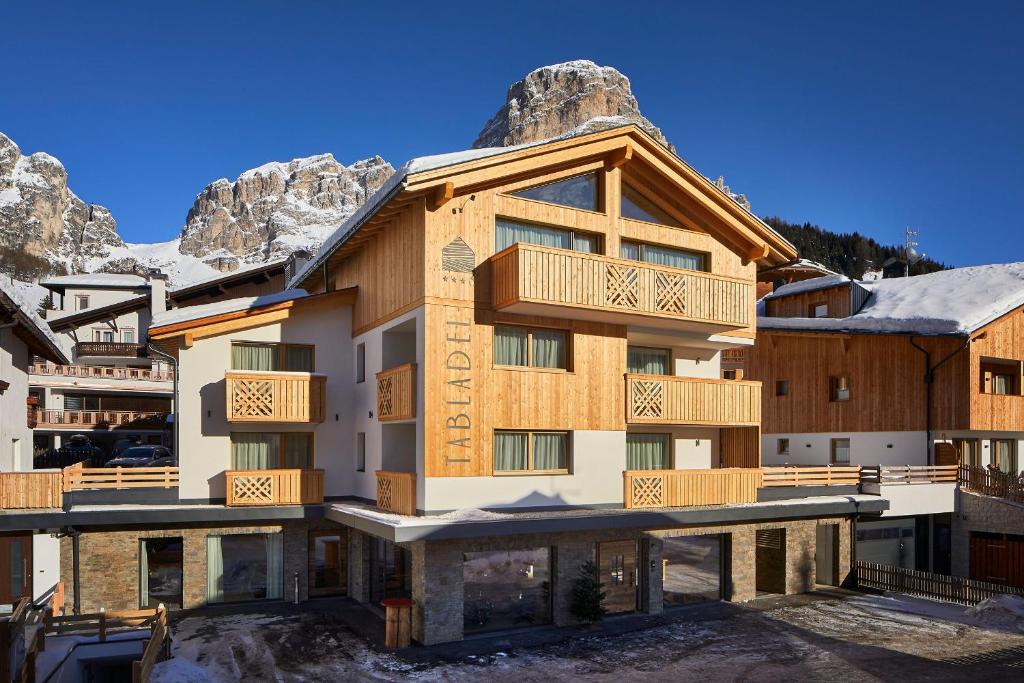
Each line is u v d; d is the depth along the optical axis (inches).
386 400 714.8
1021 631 671.8
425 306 652.7
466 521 603.2
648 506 724.0
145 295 1996.8
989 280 1137.4
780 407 1162.6
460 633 622.2
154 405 1959.9
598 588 691.4
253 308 778.2
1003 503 897.5
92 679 591.2
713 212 809.5
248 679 528.4
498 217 701.9
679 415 765.3
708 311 748.0
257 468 789.2
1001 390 1099.3
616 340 749.9
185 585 725.9
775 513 779.4
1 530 669.9
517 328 706.8
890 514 893.2
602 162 756.0
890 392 1054.4
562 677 539.5
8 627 487.2
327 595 785.6
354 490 822.5
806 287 1279.5
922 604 775.1
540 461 703.7
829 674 549.0
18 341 932.0
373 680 528.4
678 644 626.8
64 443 1760.6
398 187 637.3
